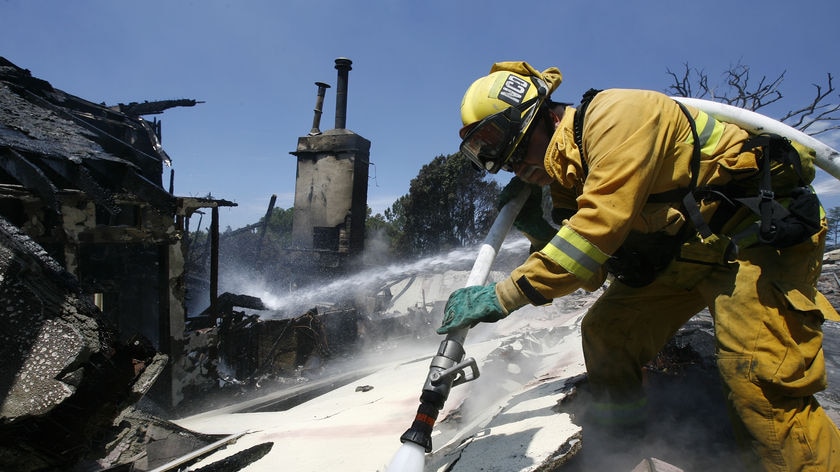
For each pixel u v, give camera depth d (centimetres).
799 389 149
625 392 215
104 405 283
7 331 262
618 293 214
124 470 295
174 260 713
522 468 153
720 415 237
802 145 167
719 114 173
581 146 161
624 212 143
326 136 1394
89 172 622
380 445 227
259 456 255
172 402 689
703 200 165
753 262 162
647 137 149
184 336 720
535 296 149
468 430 223
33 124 741
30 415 252
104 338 273
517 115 175
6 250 270
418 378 384
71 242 586
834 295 671
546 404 216
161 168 1314
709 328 323
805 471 149
